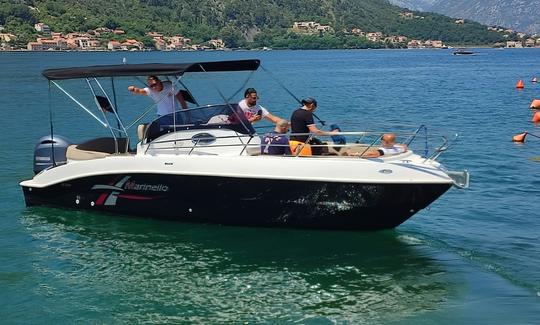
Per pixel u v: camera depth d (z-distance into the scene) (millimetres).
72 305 7348
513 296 7449
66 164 10539
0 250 9117
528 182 13352
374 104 31922
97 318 7035
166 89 10570
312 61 108312
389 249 9008
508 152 17031
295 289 7766
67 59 98750
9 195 12242
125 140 10719
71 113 26641
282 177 9031
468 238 9555
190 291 7738
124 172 9969
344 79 55500
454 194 12242
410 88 44125
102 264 8578
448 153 16734
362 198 8922
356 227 9367
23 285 7891
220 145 9648
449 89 43125
